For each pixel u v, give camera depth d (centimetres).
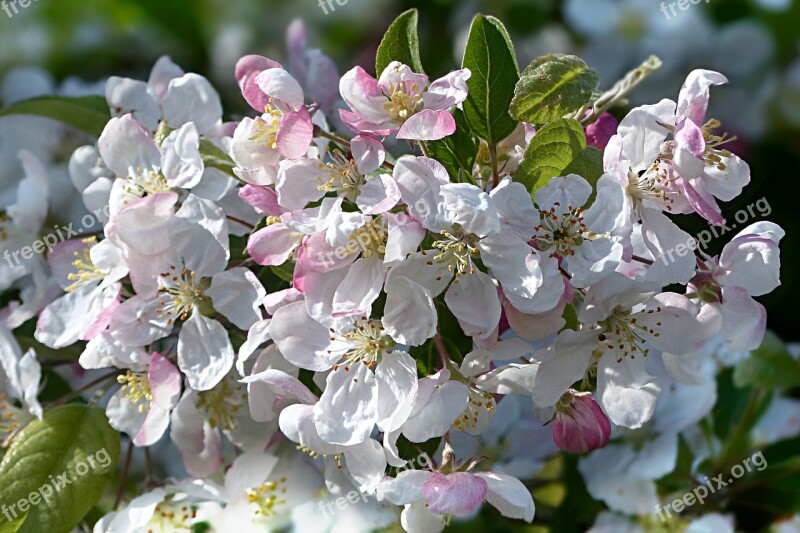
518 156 65
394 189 62
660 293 63
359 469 63
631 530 75
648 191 63
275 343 64
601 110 66
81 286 67
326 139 65
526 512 62
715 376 76
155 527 68
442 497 61
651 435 76
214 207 65
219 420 68
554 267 62
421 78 63
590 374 65
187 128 66
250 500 70
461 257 62
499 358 63
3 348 68
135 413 67
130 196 66
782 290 79
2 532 66
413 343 62
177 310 65
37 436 67
